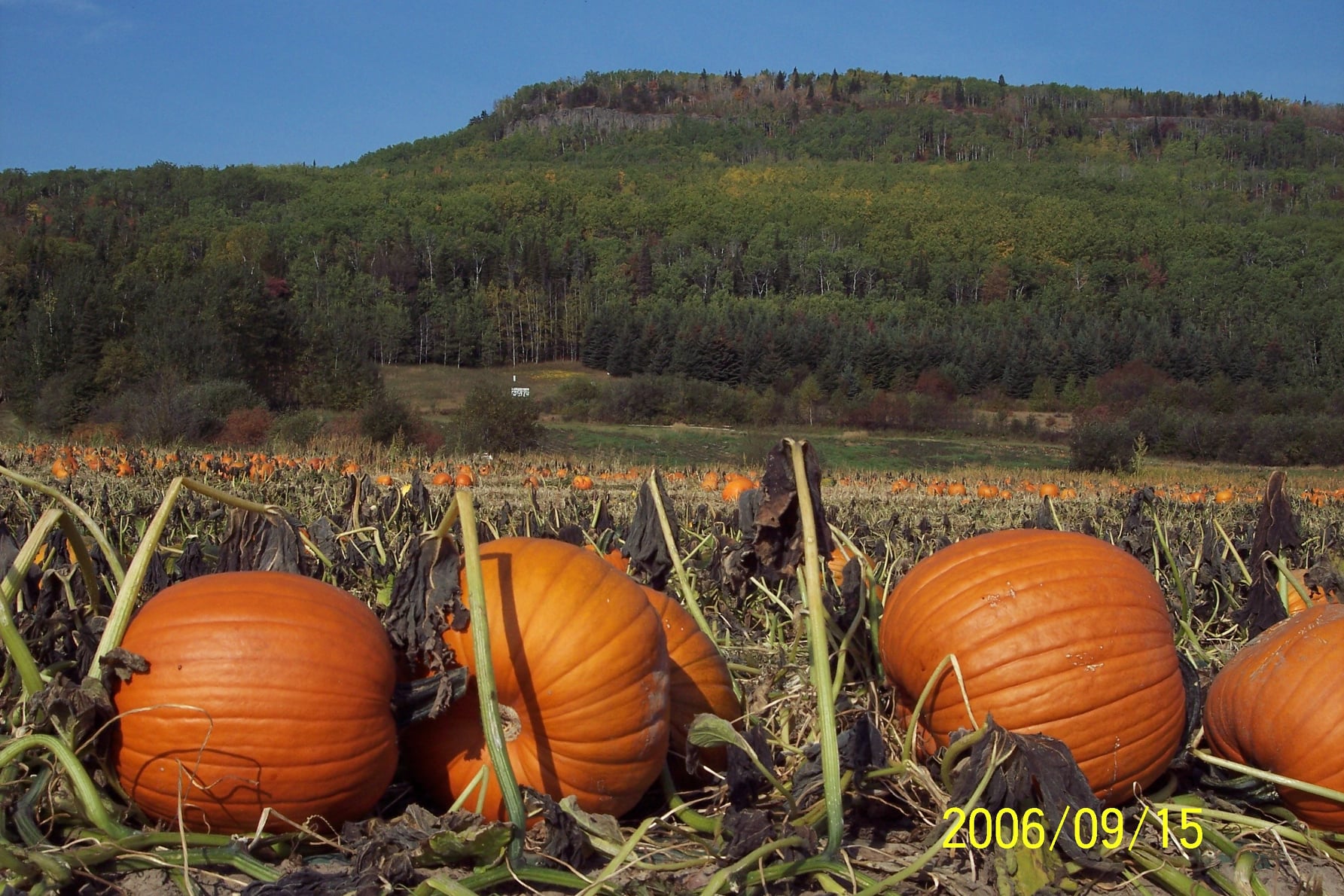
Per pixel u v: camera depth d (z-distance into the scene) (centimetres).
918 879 304
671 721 363
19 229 14825
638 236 18112
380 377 6444
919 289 15762
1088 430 4669
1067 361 9344
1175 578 600
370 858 275
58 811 296
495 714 288
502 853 282
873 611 430
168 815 295
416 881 276
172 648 294
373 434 3988
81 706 287
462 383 10194
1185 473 4619
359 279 13362
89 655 329
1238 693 371
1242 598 607
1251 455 5619
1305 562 757
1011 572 362
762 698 412
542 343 12744
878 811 348
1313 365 9788
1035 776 304
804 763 351
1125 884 311
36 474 1855
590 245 16938
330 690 296
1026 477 3950
